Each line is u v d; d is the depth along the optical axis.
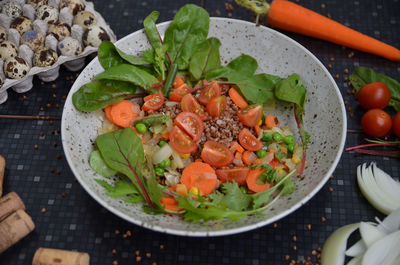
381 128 0.71
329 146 0.67
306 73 0.71
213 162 0.67
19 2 0.76
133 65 0.71
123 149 0.65
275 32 0.72
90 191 0.62
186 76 0.73
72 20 0.75
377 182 0.69
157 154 0.67
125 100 0.70
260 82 0.71
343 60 0.78
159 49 0.71
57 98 0.75
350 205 0.69
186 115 0.68
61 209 0.68
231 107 0.71
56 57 0.72
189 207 0.62
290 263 0.65
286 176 0.65
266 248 0.66
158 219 0.63
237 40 0.74
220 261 0.66
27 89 0.75
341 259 0.65
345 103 0.75
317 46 0.79
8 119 0.73
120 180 0.67
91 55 0.76
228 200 0.63
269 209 0.64
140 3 0.82
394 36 0.80
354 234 0.67
